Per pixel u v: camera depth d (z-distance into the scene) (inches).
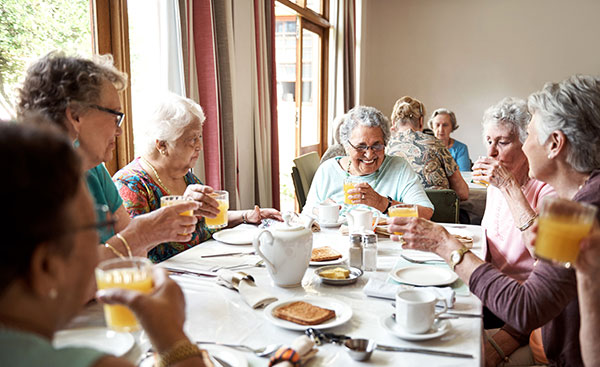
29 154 20.2
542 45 273.4
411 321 40.8
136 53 102.5
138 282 30.1
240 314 46.1
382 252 67.1
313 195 100.9
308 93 225.1
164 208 54.3
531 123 50.5
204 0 107.5
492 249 74.4
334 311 44.8
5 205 19.4
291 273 53.0
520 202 67.1
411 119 128.0
